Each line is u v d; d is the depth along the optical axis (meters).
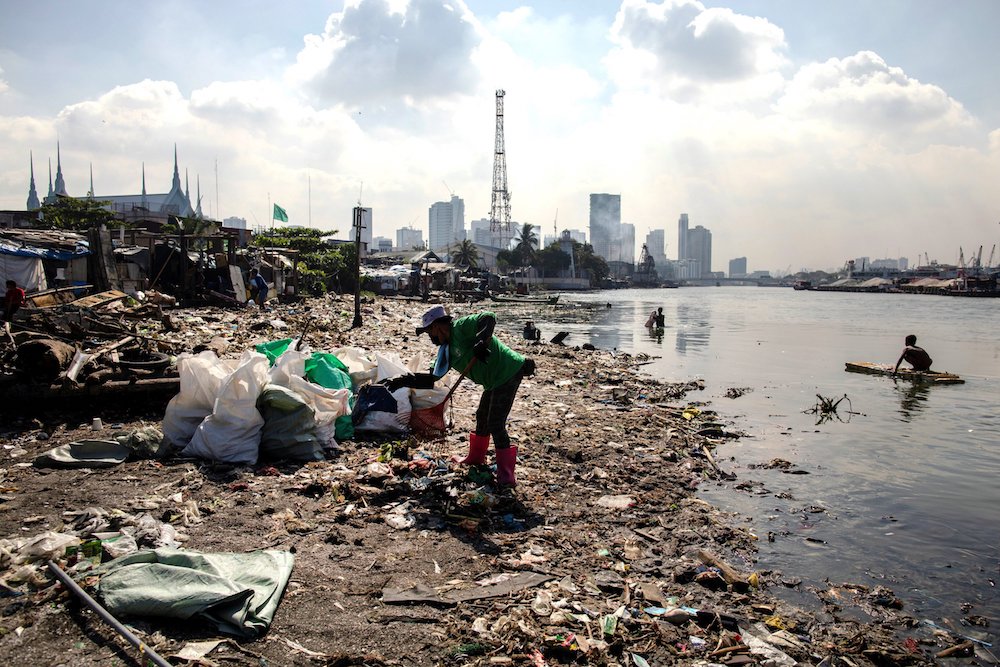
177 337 13.53
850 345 23.02
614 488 6.24
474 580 4.05
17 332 8.53
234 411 5.95
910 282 140.50
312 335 16.97
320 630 3.34
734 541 5.19
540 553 4.55
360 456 6.37
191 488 5.22
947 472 7.36
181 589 3.41
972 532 5.55
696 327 32.09
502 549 4.55
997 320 39.62
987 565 4.90
